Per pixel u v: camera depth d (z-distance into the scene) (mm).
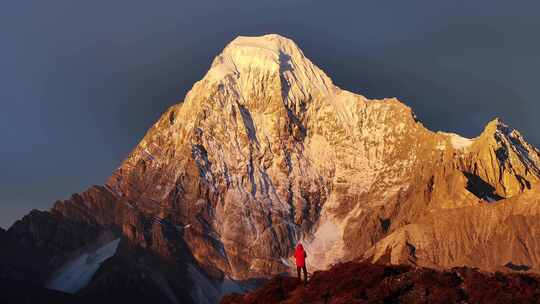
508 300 70125
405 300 71875
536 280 73750
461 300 71188
